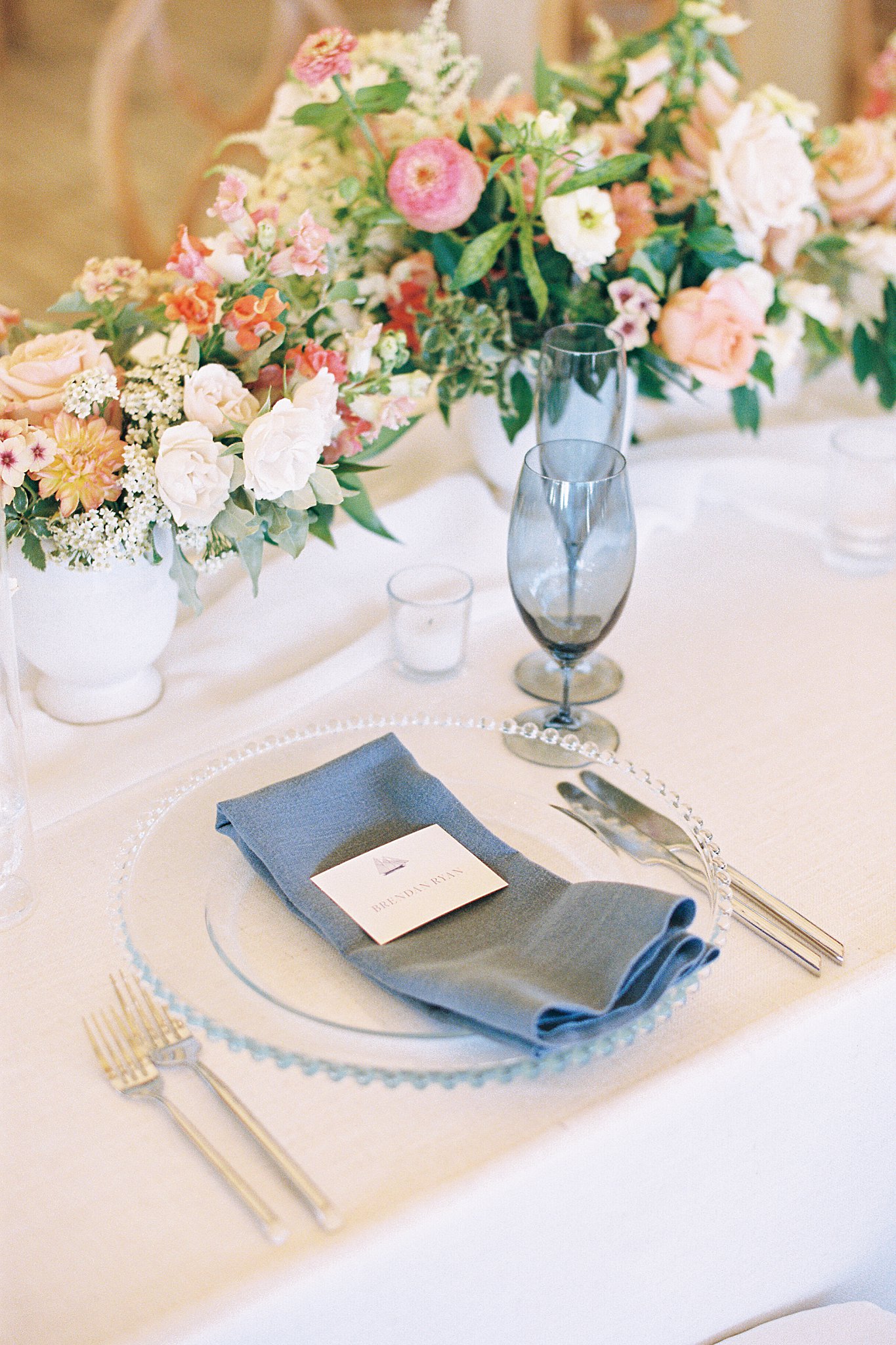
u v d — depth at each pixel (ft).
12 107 18.39
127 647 3.10
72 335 2.97
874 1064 2.47
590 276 3.78
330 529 3.49
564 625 2.96
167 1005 2.20
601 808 2.74
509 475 4.09
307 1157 2.04
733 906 2.57
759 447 4.68
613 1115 2.09
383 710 3.27
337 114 3.68
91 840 2.81
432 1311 2.02
